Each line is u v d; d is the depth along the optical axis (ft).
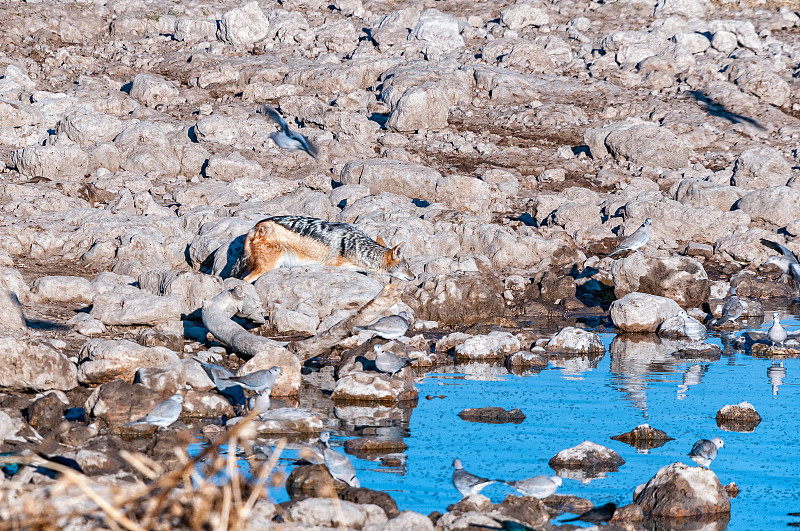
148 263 214.48
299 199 261.65
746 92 374.02
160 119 341.62
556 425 125.39
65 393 129.08
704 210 262.26
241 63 392.47
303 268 178.19
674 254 253.03
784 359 171.32
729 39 405.80
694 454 107.14
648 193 283.18
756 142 341.41
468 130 350.43
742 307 197.67
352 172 286.46
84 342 151.23
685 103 369.30
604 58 404.98
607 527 89.30
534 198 287.48
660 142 320.29
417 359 156.76
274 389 135.74
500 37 426.51
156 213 255.29
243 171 293.02
